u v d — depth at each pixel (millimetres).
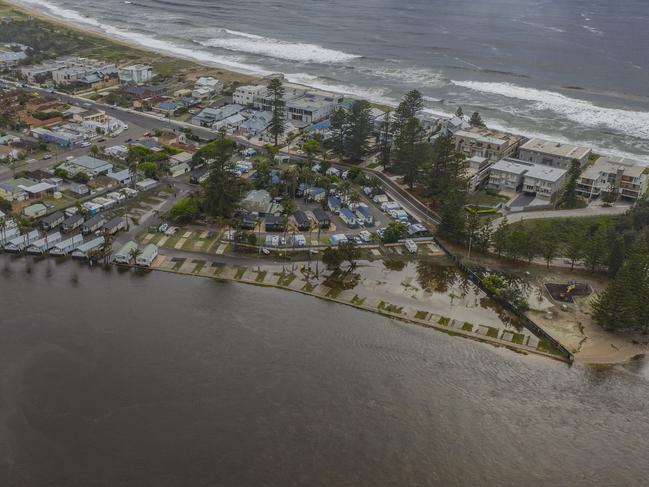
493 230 123688
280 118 172625
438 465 72250
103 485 67688
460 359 89875
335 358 88688
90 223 118688
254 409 78812
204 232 122062
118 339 90438
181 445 73188
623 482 71250
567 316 100875
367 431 76375
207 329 93562
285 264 112625
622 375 87938
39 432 74250
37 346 88438
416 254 118750
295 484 68938
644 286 96688
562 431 77938
